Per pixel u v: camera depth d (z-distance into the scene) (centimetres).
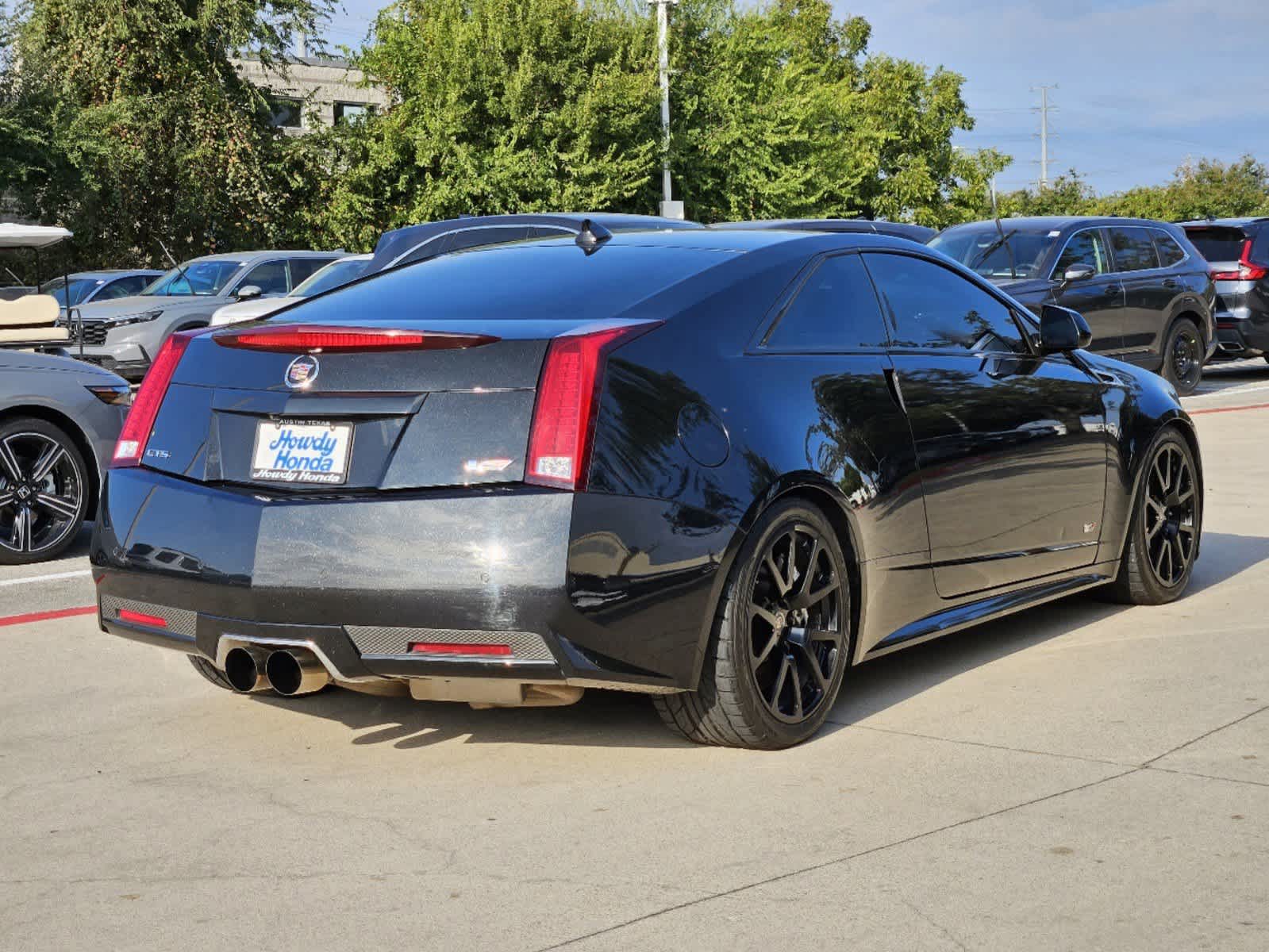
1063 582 510
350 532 344
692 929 269
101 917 282
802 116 3584
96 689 461
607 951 260
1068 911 273
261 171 3306
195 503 371
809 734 389
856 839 314
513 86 3134
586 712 421
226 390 379
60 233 1003
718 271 397
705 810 336
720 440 364
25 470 714
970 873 293
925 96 5747
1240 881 286
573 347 345
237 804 349
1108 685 443
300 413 361
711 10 3538
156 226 3288
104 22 3156
